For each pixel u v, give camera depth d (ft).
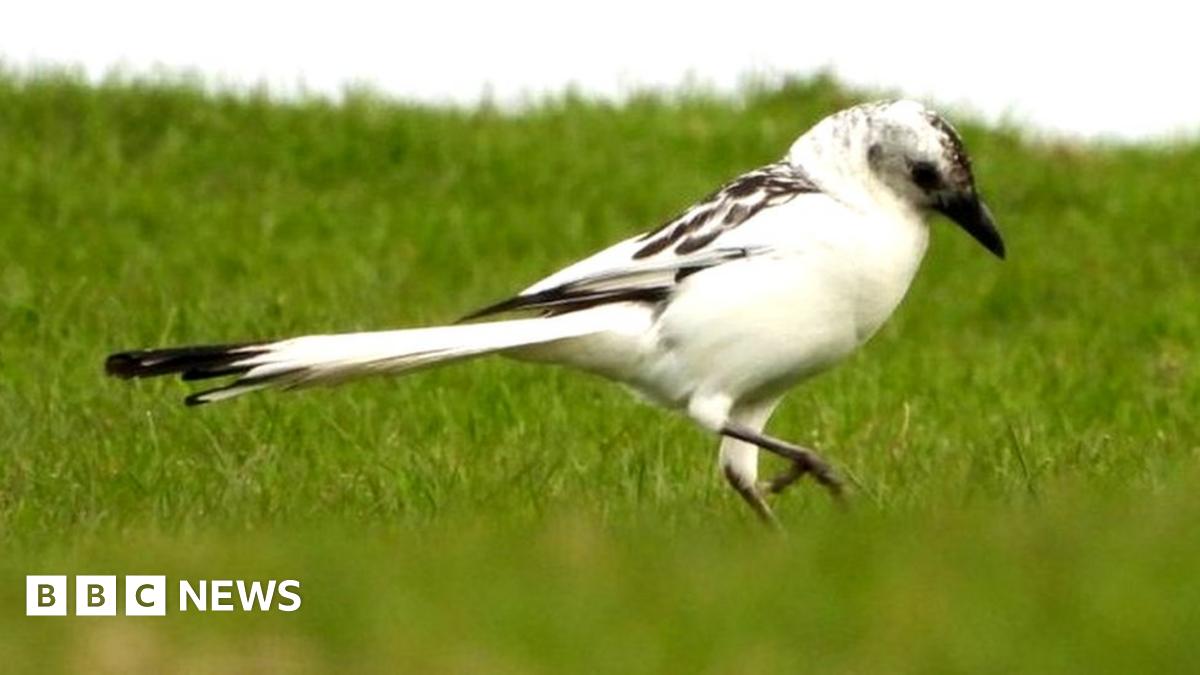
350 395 53.42
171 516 43.52
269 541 39.50
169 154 80.07
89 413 51.70
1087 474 45.11
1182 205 80.28
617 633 33.14
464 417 52.65
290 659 32.96
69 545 40.68
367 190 79.20
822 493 44.78
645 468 46.80
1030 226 79.00
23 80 84.02
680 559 37.01
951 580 34.86
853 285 41.01
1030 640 32.32
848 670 31.63
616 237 76.07
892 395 56.08
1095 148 89.15
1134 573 34.68
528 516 42.60
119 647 33.58
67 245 70.54
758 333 40.86
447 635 33.47
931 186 41.39
